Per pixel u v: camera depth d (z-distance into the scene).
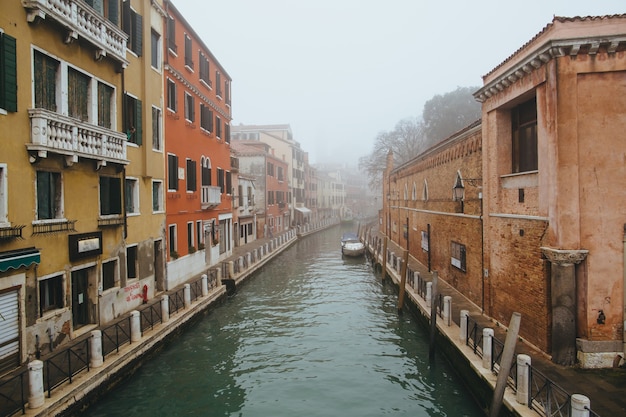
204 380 10.42
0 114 8.23
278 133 58.25
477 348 9.66
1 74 8.27
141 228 14.17
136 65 13.90
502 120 11.27
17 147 8.67
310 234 51.22
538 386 7.55
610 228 8.41
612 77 8.43
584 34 8.21
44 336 9.37
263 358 11.85
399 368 11.13
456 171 15.45
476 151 13.17
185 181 18.33
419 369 11.04
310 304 17.70
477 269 13.20
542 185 9.05
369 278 23.47
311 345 12.87
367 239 37.91
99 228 11.61
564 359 8.41
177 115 17.28
